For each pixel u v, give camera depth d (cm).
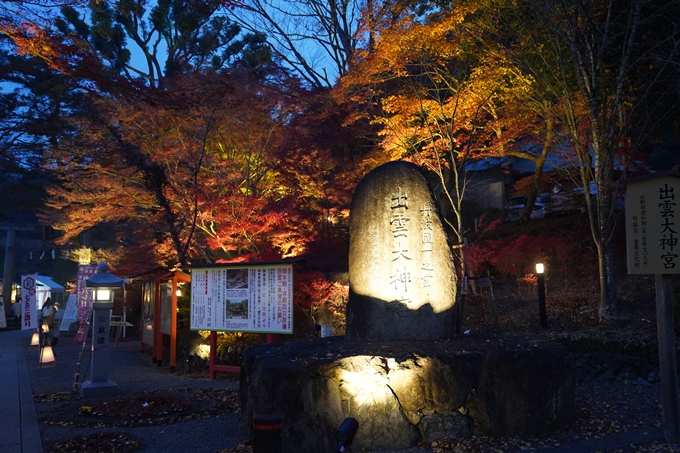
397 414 653
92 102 1432
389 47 1352
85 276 2262
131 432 769
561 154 1794
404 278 801
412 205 819
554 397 686
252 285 1274
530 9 1293
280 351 767
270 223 1555
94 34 2356
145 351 1880
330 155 2055
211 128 1683
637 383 1011
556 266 1708
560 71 1342
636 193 682
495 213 2391
